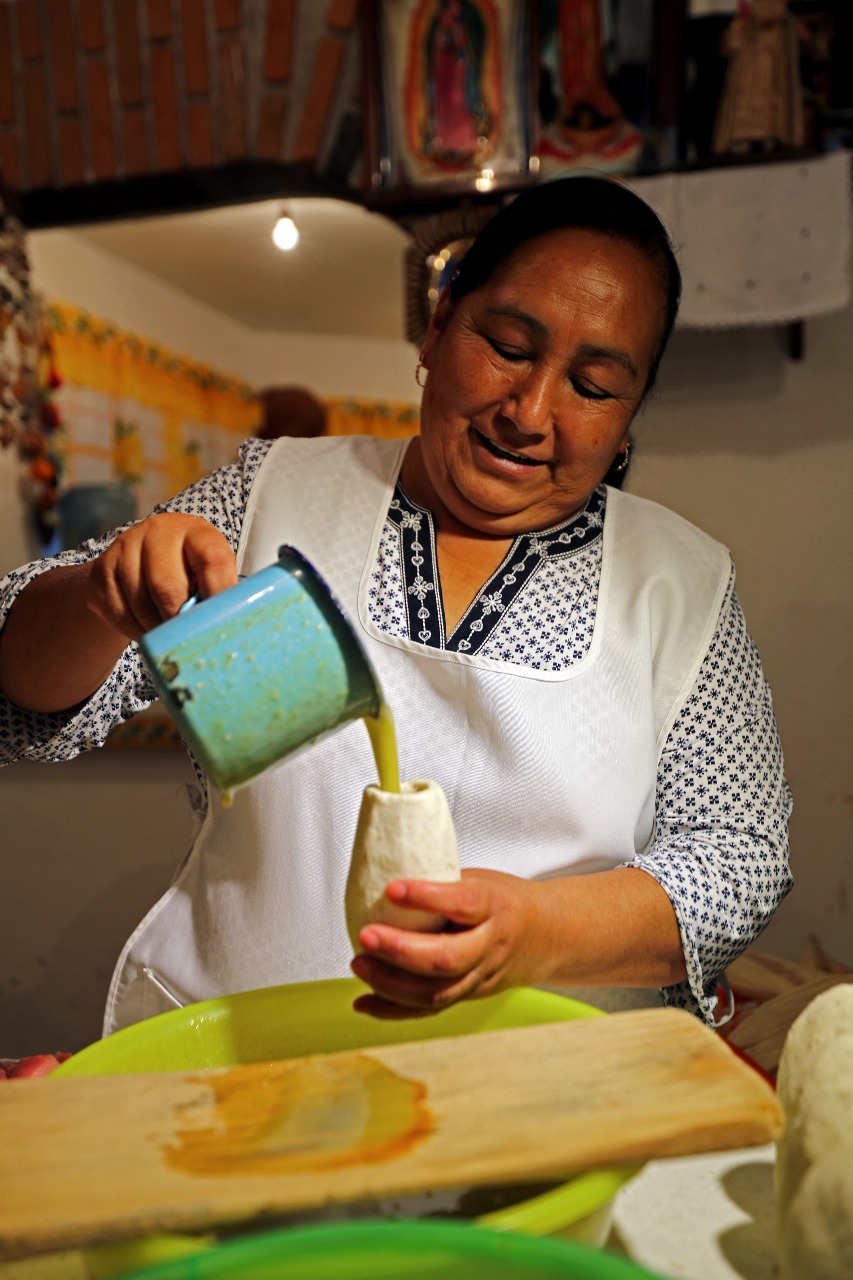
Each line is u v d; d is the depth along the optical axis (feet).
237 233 12.48
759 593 8.27
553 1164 1.55
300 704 1.94
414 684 3.24
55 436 10.34
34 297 9.85
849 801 8.14
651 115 7.66
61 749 3.30
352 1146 1.60
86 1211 1.46
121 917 9.04
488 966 2.01
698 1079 1.72
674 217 7.55
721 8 7.43
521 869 3.22
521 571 3.38
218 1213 1.47
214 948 3.24
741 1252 1.91
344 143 8.39
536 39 7.80
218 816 3.32
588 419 3.03
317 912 3.16
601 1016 2.04
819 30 7.32
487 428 3.05
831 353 8.04
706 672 3.34
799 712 8.24
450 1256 1.22
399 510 3.48
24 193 9.20
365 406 16.75
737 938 2.86
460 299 3.15
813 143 7.37
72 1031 9.20
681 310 7.60
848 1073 1.83
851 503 8.05
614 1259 1.18
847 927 8.18
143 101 8.71
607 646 3.29
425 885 1.88
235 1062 2.29
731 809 3.23
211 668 1.92
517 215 3.05
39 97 8.93
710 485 8.30
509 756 3.16
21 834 9.18
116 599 2.48
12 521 9.55
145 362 13.33
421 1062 1.82
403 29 8.02
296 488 3.57
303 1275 1.21
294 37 8.31
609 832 3.21
